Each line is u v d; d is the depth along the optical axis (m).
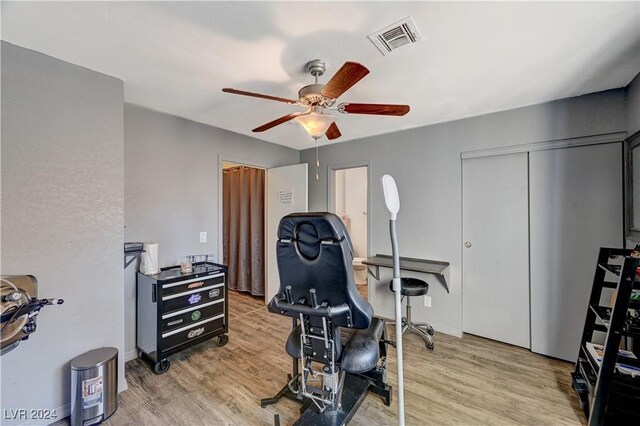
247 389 2.09
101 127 1.97
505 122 2.74
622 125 2.22
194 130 3.05
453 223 3.05
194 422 1.76
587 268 2.39
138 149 2.60
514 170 2.73
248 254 4.55
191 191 3.03
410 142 3.32
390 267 3.03
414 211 3.30
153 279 2.37
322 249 1.31
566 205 2.48
